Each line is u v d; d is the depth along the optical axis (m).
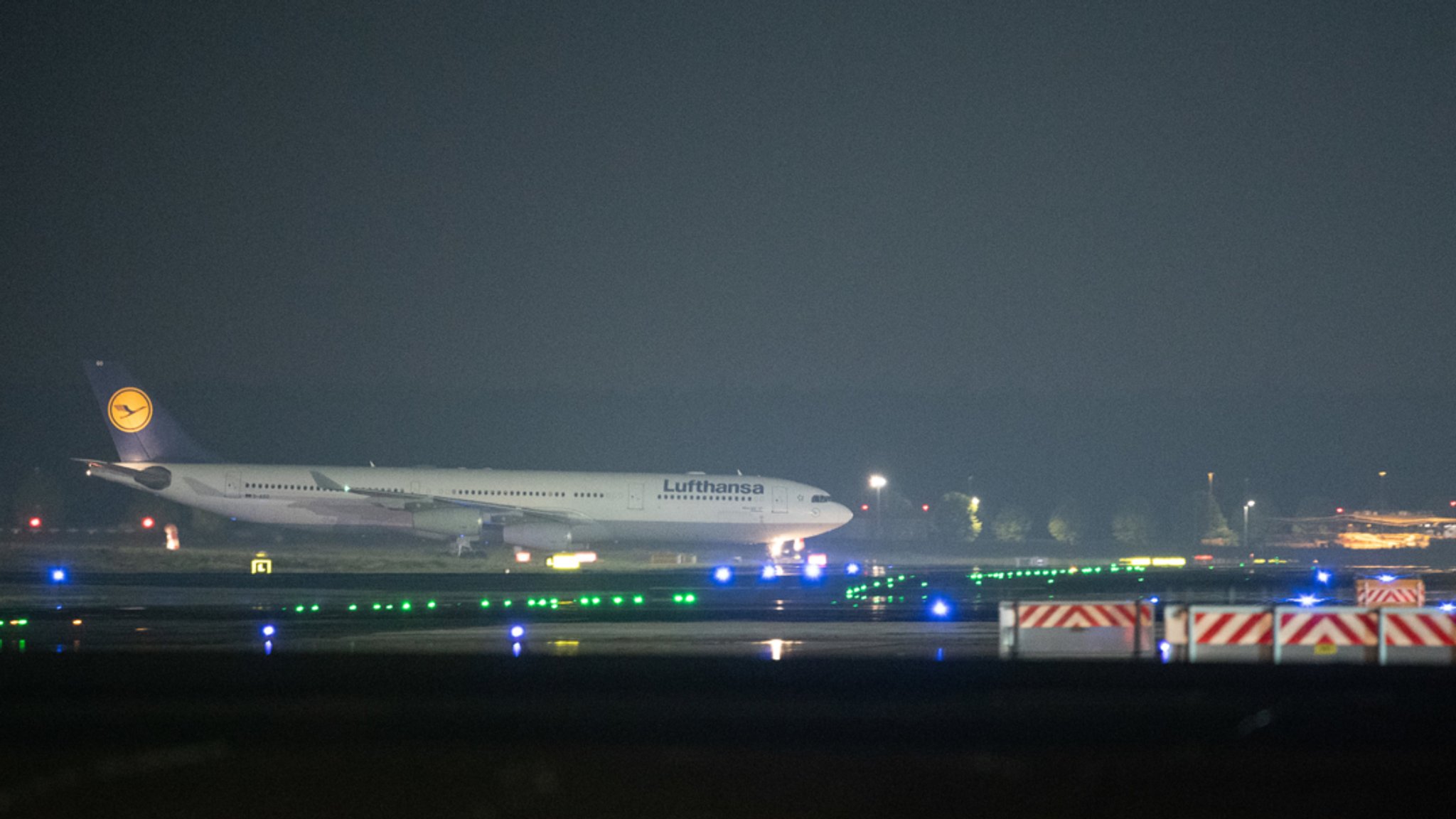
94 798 55.78
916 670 87.62
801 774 59.81
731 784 58.00
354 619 153.75
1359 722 70.38
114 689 82.25
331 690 82.25
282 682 84.44
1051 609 102.75
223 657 93.12
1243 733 68.19
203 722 71.62
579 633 137.25
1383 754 63.81
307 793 56.59
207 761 62.22
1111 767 61.12
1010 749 64.88
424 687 82.62
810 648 122.00
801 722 71.56
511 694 80.56
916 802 55.16
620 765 61.53
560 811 53.78
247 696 80.12
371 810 53.91
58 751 64.50
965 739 67.06
